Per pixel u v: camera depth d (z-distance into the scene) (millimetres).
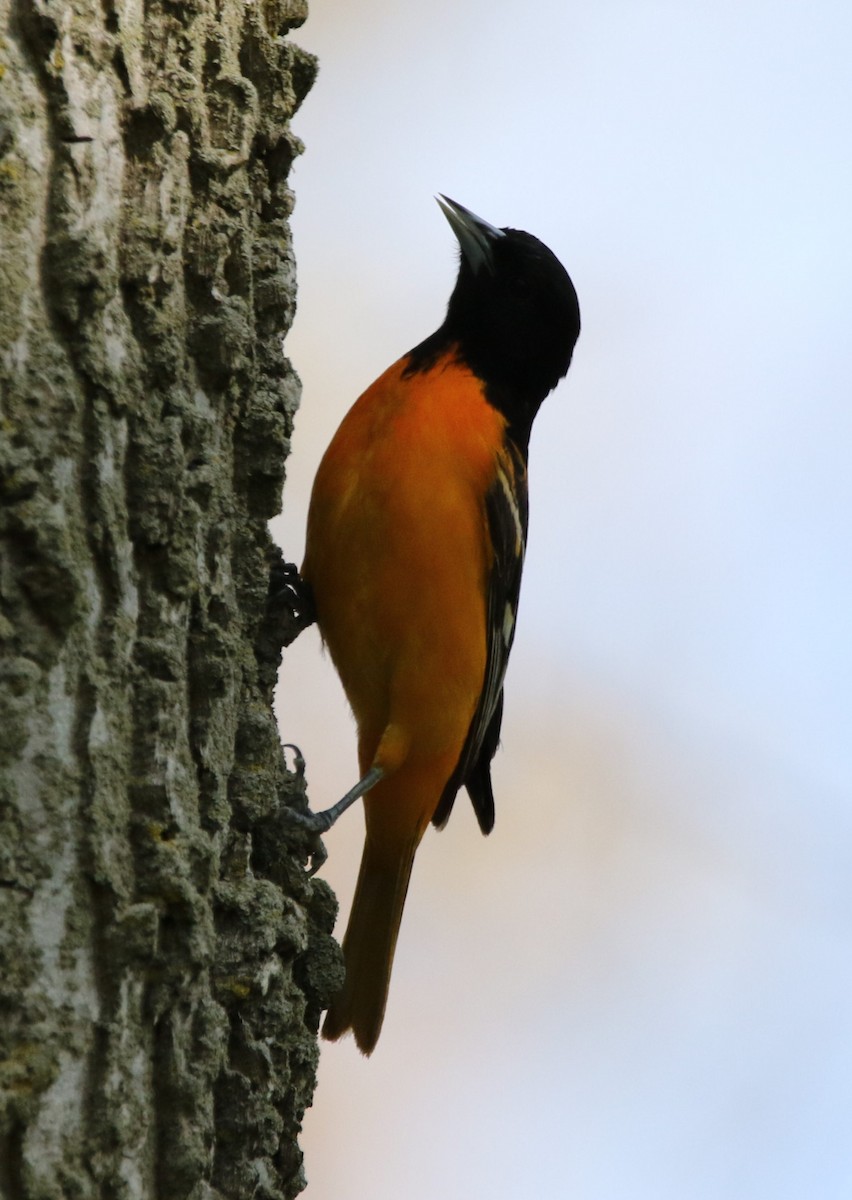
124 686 5629
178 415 6234
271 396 7328
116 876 5324
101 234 5984
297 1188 6797
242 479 7129
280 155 7512
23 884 5020
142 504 5910
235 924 6387
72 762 5281
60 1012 5031
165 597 5961
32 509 5285
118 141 6211
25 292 5547
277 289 7402
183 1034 5617
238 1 7363
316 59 7785
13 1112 4805
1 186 5551
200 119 6781
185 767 5953
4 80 5660
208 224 6750
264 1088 6281
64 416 5539
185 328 6602
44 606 5270
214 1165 5910
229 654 6438
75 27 6020
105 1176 5070
